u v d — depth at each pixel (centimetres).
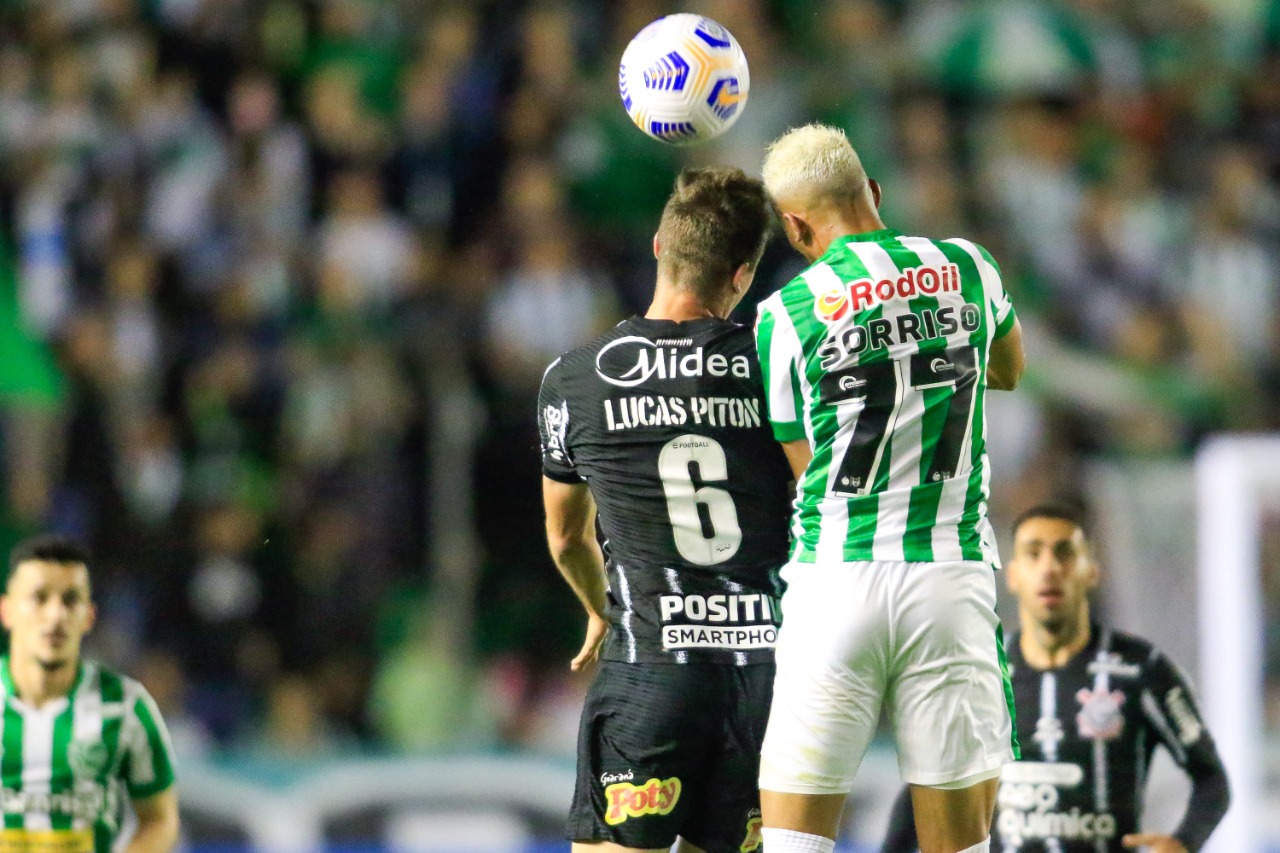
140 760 2116
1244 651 3073
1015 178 4788
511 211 4397
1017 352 1584
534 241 4259
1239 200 4969
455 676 3731
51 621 2062
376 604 3766
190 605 3688
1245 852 3033
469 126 4538
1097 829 1912
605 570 1709
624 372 1596
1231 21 5338
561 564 1694
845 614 1488
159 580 3697
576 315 4219
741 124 4678
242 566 3738
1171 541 3509
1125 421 4341
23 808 2067
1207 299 4788
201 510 3759
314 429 3906
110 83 4391
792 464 1553
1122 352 4575
